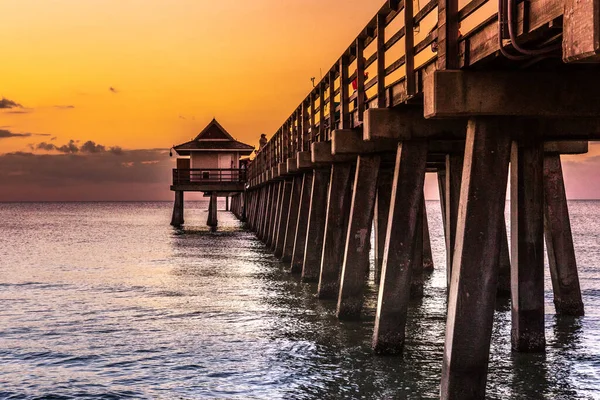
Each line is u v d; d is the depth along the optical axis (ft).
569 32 14.84
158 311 54.75
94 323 50.39
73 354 41.14
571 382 32.12
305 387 32.73
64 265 94.89
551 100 22.75
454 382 23.72
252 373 35.53
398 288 35.32
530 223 35.19
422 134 33.24
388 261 35.04
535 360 35.22
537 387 31.48
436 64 26.12
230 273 78.64
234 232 164.55
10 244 141.08
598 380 32.40
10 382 35.78
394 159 48.83
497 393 30.76
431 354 37.04
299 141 70.54
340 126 44.88
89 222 273.54
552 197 46.47
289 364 36.70
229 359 38.45
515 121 23.35
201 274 78.84
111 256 107.55
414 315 48.44
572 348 37.96
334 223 55.77
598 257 103.24
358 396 30.96
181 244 128.67
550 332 42.06
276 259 93.66
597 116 22.76
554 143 46.21
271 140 104.94
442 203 65.87
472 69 22.98
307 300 56.75
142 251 115.44
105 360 39.60
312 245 67.26
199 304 57.36
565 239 46.75
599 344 38.93
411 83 29.60
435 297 56.70
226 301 58.23
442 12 24.27
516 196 35.17
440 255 111.34
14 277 80.94
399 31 31.12
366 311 49.78
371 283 65.31
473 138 23.36
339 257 56.24
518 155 34.71
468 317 23.44
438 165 61.87
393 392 31.19
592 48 13.82
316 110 57.00
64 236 169.68
